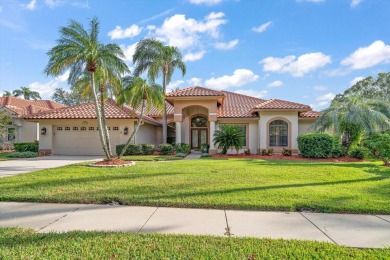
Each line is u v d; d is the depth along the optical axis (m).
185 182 9.27
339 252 4.11
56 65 12.56
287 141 22.12
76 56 12.56
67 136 23.30
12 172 12.58
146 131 25.58
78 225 5.38
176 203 6.80
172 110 28.56
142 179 9.82
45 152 22.88
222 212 6.30
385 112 20.72
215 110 22.72
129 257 3.90
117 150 21.31
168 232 5.01
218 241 4.50
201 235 4.80
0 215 6.00
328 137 18.23
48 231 5.01
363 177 10.63
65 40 12.91
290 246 4.33
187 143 25.86
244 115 23.27
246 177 10.28
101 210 6.43
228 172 11.41
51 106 37.59
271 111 22.17
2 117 24.38
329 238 4.78
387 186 8.93
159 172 11.33
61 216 5.95
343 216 6.05
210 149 22.62
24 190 8.17
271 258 3.88
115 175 10.63
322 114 20.61
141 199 7.14
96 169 12.16
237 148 20.42
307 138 18.59
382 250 4.23
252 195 7.56
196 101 22.81
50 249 4.13
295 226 5.38
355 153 18.06
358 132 18.64
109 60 13.20
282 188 8.45
